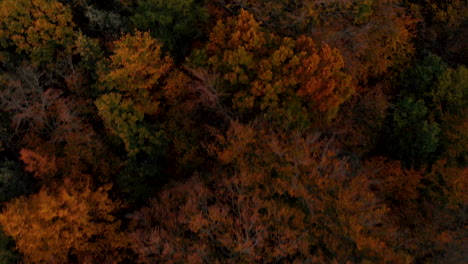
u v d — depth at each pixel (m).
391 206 24.62
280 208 18.27
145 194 23.58
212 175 21.45
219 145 23.47
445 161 23.89
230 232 17.62
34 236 17.06
